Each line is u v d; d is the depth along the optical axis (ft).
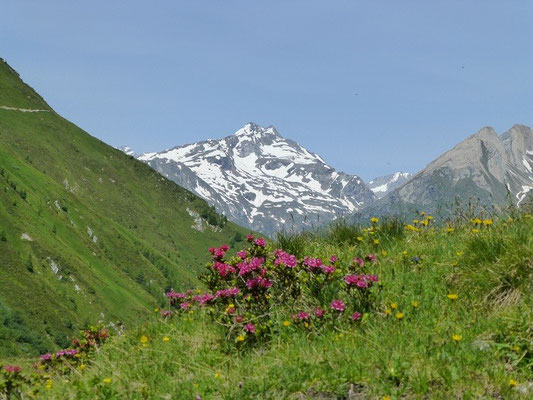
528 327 5.70
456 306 6.37
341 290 6.85
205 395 5.61
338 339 6.05
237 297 6.85
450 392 5.17
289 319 6.57
